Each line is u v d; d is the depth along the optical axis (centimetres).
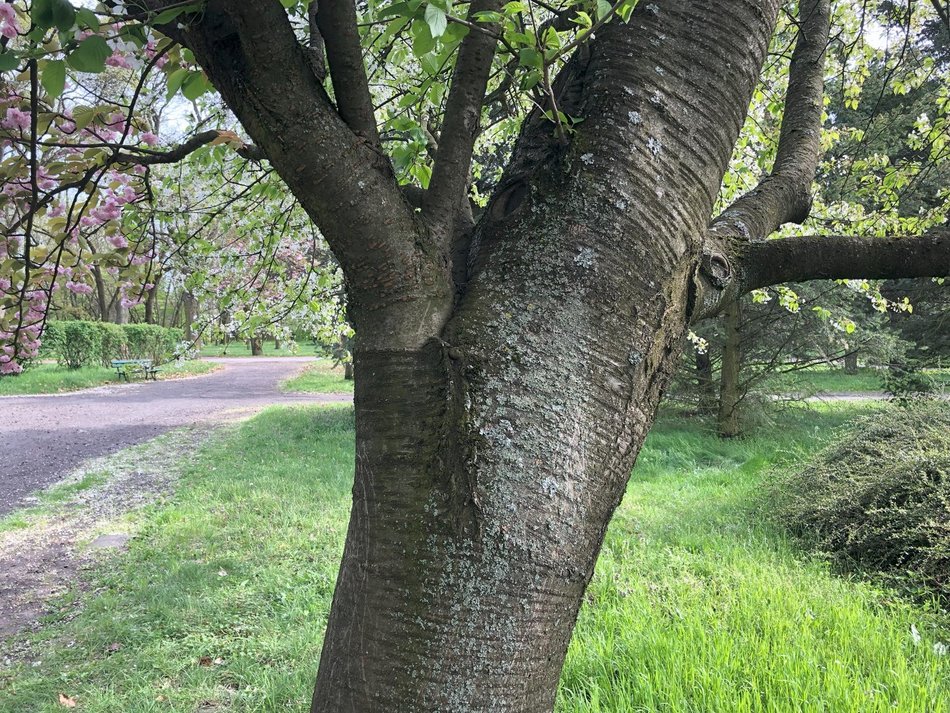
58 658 383
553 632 106
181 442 1074
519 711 103
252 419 1296
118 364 2161
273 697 323
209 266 423
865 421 609
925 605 365
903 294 1102
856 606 358
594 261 108
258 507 654
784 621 330
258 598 445
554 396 105
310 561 505
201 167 370
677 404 1161
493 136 428
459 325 110
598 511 108
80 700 338
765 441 980
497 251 114
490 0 123
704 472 791
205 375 2458
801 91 224
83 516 665
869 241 146
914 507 435
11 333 256
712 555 466
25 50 119
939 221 494
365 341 114
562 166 113
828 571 436
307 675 340
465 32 117
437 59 168
